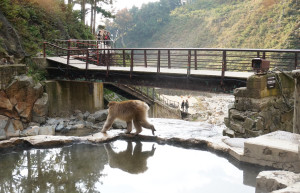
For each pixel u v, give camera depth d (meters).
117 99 22.88
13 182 4.76
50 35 22.25
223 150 5.69
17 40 16.56
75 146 6.70
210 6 85.69
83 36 28.84
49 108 15.99
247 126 7.72
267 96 7.90
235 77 10.18
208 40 60.72
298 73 5.00
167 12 94.62
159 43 81.50
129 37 91.81
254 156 4.94
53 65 16.97
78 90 17.62
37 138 6.62
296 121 5.19
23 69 14.03
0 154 6.18
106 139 6.96
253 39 37.94
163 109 26.47
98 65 17.30
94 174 5.04
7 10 17.94
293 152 4.48
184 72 11.94
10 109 13.26
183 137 6.60
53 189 4.44
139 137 7.15
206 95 51.16
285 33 31.08
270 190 3.94
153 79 12.73
